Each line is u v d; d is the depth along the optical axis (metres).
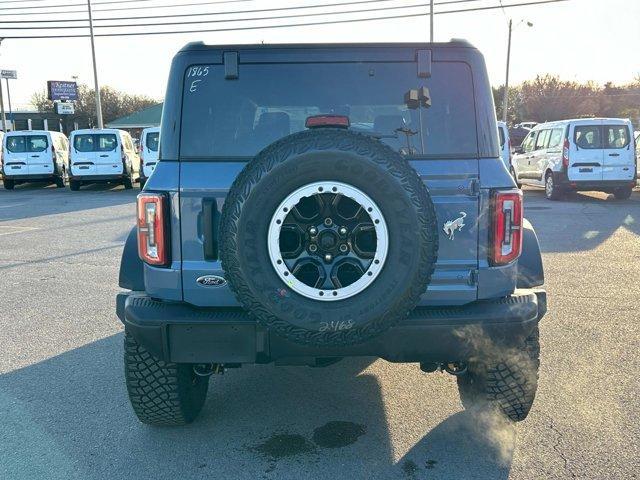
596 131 15.85
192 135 3.37
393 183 2.81
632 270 8.02
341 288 2.86
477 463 3.42
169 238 3.24
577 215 13.45
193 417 3.95
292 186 2.82
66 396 4.41
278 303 2.84
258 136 3.40
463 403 4.12
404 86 3.42
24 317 6.36
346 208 2.92
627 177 15.92
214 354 3.16
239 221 2.83
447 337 3.12
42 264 9.02
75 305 6.80
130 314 3.23
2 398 4.38
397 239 2.83
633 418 3.89
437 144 3.37
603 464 3.37
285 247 2.92
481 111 3.35
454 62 3.38
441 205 3.21
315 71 3.42
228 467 3.44
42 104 73.12
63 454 3.60
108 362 5.08
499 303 3.24
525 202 16.19
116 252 9.92
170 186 3.22
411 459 3.49
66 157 25.09
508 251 3.22
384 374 4.79
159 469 3.43
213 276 3.22
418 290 2.88
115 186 24.58
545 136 17.47
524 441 3.64
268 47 3.39
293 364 3.27
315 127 3.15
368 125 3.44
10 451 3.63
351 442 3.71
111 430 3.90
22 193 21.70
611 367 4.72
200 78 3.39
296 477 3.32
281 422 3.99
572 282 7.39
